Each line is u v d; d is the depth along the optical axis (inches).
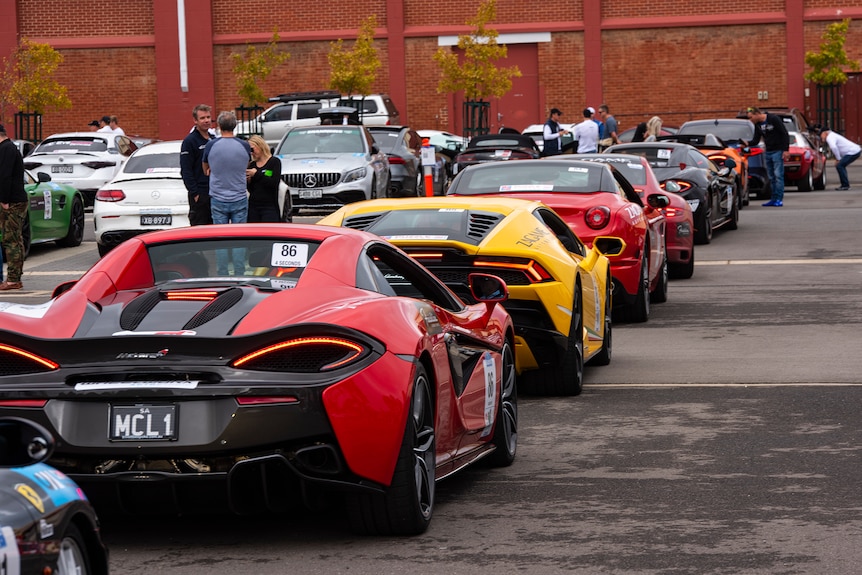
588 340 498.9
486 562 265.0
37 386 258.4
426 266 437.7
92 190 1391.5
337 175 1167.0
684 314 685.3
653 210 717.3
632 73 2287.2
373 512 277.1
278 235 309.3
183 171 761.0
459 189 634.2
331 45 2187.5
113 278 297.7
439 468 304.2
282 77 2311.8
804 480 335.9
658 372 517.3
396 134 1406.3
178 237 312.5
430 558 268.1
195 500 265.6
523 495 326.3
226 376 257.8
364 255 306.2
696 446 381.4
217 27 2316.7
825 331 613.6
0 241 795.4
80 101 2330.2
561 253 458.6
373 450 263.3
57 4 2316.7
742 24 2258.9
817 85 2245.3
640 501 316.8
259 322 267.6
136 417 257.0
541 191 627.8
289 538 285.6
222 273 300.4
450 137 1930.4
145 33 2316.7
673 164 1021.8
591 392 478.3
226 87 2321.6
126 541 285.3
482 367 336.2
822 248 976.3
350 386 260.1
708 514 302.7
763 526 290.7
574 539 282.4
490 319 357.7
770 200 1382.9
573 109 2298.2
